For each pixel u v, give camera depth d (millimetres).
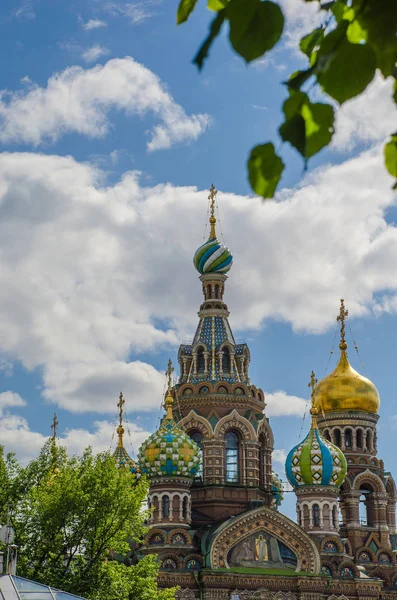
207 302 120125
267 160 9453
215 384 113562
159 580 99312
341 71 9359
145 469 106062
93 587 70312
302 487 110312
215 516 107812
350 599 106312
